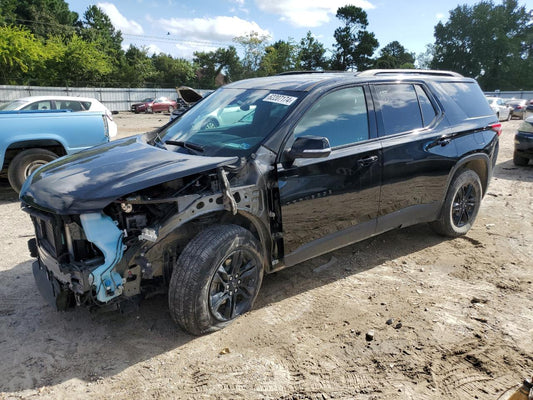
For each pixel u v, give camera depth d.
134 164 3.12
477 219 5.97
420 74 4.79
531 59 71.56
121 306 3.00
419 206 4.52
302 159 3.47
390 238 5.23
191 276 2.96
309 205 3.56
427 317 3.48
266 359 2.96
